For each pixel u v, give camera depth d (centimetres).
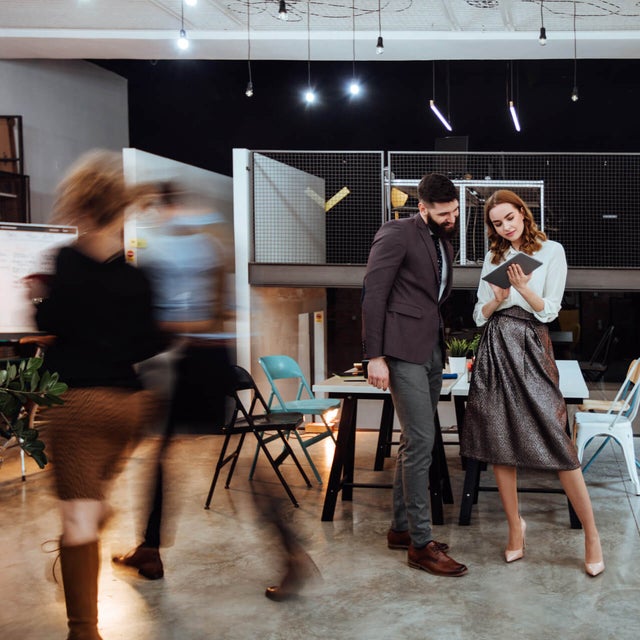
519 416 328
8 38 807
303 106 1238
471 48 846
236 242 775
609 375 1102
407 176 1298
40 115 948
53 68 970
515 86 1291
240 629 273
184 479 510
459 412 512
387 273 321
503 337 334
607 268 775
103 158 253
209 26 802
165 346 268
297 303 909
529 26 792
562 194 1149
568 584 313
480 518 417
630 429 465
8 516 433
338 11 752
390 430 580
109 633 269
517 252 338
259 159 812
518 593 304
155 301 263
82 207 249
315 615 285
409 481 331
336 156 1268
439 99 1291
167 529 394
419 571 332
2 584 324
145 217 263
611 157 1230
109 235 251
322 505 446
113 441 251
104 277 249
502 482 341
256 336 780
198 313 279
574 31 799
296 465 524
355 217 1248
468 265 792
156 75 1141
